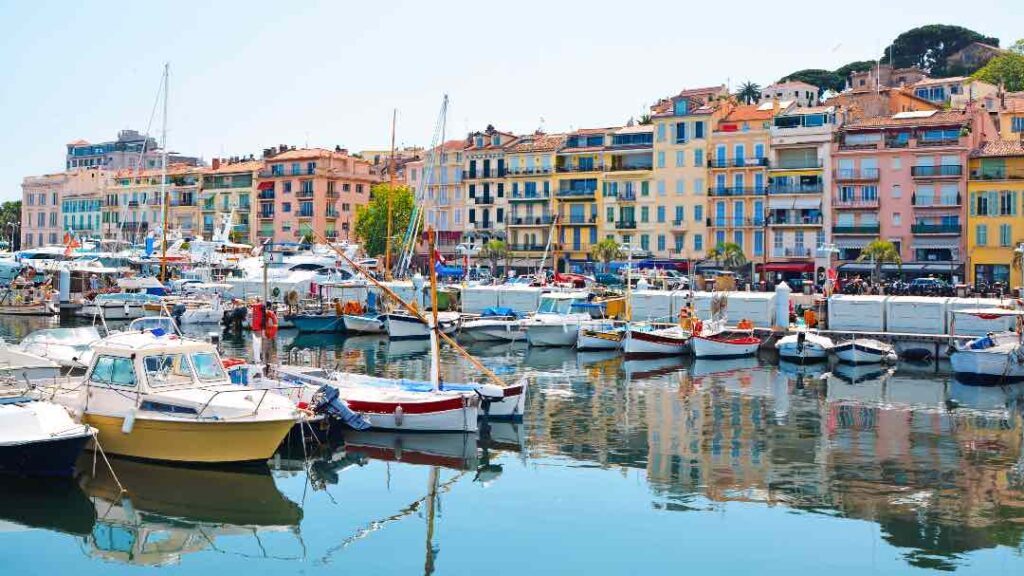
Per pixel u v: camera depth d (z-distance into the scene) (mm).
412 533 20859
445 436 30188
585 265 113250
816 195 98625
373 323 65062
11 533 20562
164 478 24281
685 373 47594
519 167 118375
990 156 90688
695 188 105688
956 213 92188
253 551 19734
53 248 93188
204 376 26406
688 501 23203
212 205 141250
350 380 34250
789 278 99812
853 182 96625
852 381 45125
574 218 114188
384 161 155500
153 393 25047
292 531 20938
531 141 120875
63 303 76500
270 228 136500
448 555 19516
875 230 95250
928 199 93625
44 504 22312
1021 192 88938
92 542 20109
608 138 113125
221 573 18578
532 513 22266
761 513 22281
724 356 54000
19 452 22672
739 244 103125
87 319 72625
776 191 100500
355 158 143000
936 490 24281
